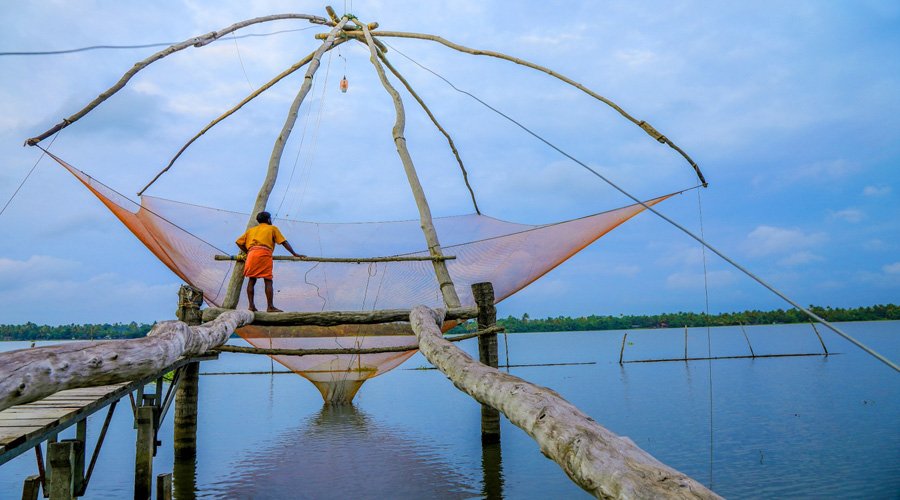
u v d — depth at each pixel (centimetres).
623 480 174
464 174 1056
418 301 937
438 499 687
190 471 835
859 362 2708
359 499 689
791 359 2986
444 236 1039
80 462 545
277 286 895
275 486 749
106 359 292
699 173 688
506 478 779
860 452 910
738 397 1566
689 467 833
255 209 791
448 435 1114
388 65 977
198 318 815
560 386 1884
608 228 880
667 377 2158
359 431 1169
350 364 1132
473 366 377
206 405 1611
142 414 677
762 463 848
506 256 914
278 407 1562
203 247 842
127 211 729
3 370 218
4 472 853
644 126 675
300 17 910
